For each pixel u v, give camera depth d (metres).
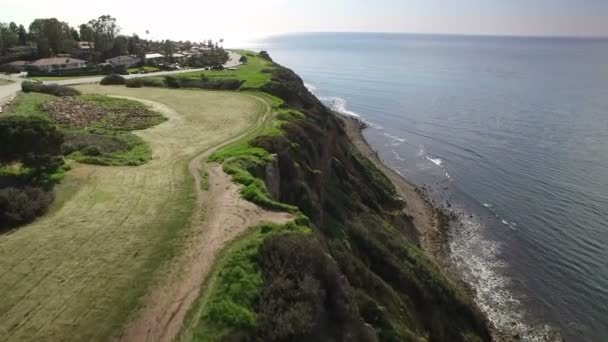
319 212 29.02
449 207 47.97
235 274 15.84
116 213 21.09
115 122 40.16
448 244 40.00
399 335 20.00
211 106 50.28
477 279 34.59
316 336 14.50
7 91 52.78
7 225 19.52
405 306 24.97
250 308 14.53
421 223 44.09
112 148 30.98
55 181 24.55
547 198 48.78
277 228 19.61
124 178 25.86
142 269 16.48
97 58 109.12
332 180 41.78
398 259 30.33
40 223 19.86
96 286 15.37
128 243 18.31
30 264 16.56
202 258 17.27
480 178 55.97
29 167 25.58
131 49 126.62
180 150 32.19
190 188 24.56
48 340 12.87
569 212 45.22
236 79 69.62
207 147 33.03
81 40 139.00
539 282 34.12
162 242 18.48
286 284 15.48
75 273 16.08
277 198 28.30
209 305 14.23
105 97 51.25
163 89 64.00
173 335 13.21
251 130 38.78
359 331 16.12
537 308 31.17
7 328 13.23
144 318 13.90
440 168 60.28
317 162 38.78
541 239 40.31
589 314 30.48
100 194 23.31
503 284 33.94
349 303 16.72
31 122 25.97
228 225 19.98
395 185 53.62
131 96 55.72
